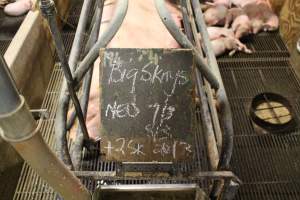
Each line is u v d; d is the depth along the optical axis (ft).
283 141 8.18
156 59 4.66
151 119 4.77
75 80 4.91
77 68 4.99
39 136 3.56
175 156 4.93
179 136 4.82
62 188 4.24
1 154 6.63
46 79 9.09
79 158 5.81
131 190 5.49
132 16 8.76
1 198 6.84
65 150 5.02
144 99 4.73
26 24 8.00
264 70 9.89
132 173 5.07
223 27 10.82
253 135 8.30
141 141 4.84
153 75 4.68
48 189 7.14
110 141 4.85
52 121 8.33
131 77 4.68
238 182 5.02
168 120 4.78
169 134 4.81
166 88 4.71
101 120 4.78
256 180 7.48
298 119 8.62
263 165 7.75
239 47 10.28
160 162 4.99
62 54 4.44
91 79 6.68
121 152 4.91
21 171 7.42
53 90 9.11
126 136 4.81
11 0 11.61
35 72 8.29
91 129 6.78
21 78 7.47
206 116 6.15
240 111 8.86
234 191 5.17
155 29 8.57
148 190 5.51
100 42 4.73
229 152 5.05
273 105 8.77
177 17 9.31
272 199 7.20
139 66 4.67
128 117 4.77
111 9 8.63
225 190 5.17
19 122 3.28
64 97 5.08
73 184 4.30
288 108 8.57
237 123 8.58
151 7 9.25
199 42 7.47
